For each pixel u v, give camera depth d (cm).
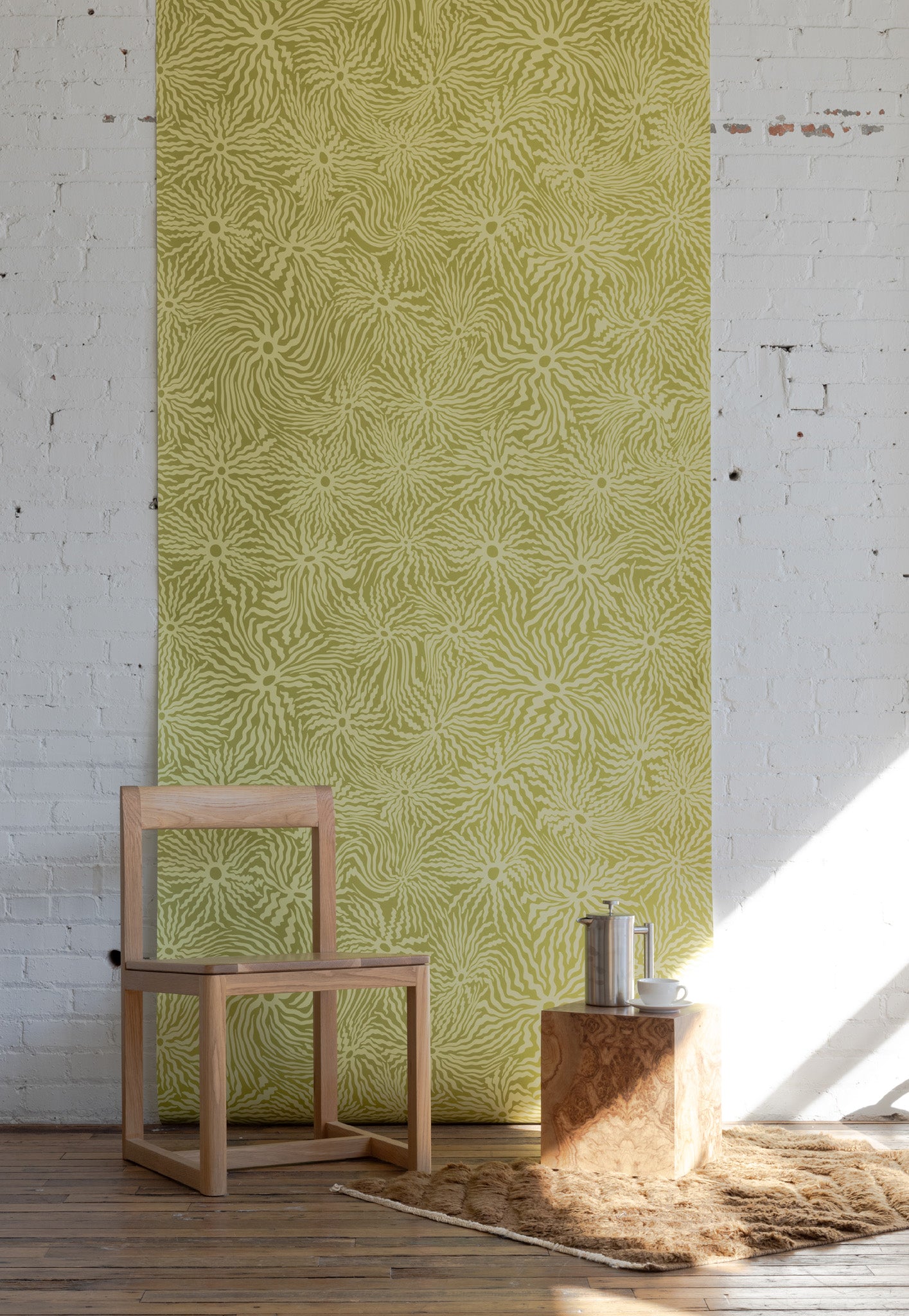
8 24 260
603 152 263
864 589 263
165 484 256
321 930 238
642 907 256
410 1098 208
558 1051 208
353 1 262
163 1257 165
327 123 260
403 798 255
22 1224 179
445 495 259
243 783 253
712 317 264
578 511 260
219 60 259
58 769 253
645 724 259
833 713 262
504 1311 147
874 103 266
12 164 259
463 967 253
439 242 261
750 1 264
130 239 259
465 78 262
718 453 263
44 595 255
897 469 264
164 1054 246
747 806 260
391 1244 171
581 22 264
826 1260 166
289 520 256
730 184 264
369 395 259
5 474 256
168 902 249
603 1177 199
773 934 257
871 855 260
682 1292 153
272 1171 209
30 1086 248
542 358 261
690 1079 205
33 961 250
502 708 257
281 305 258
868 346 265
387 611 257
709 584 261
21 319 258
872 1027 257
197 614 255
